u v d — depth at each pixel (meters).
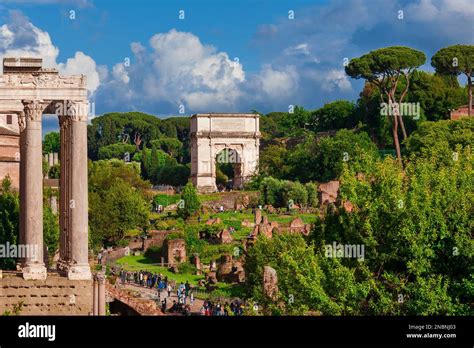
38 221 92.12
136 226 187.88
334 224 91.12
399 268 86.12
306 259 84.25
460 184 88.12
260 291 91.38
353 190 88.81
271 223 180.00
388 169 89.12
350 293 80.19
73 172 93.25
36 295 90.69
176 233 174.88
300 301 81.81
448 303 78.31
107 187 194.38
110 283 115.00
